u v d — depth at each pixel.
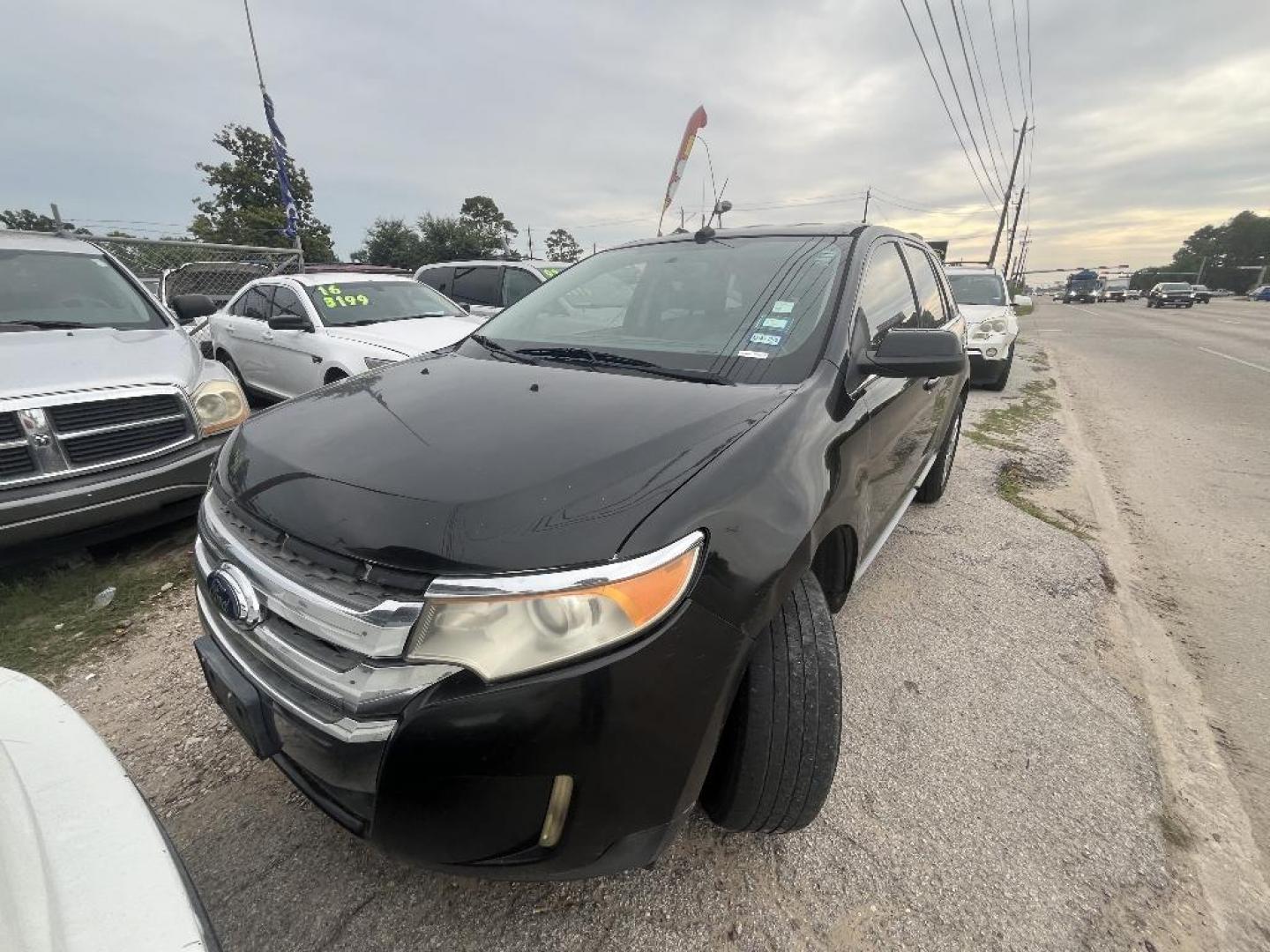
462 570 1.17
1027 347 15.15
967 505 4.38
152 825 1.08
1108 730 2.27
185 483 3.37
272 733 1.47
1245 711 2.44
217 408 3.55
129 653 2.67
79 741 1.21
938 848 1.79
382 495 1.31
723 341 2.13
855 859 1.75
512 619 1.16
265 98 9.92
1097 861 1.77
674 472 1.39
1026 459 5.52
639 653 1.20
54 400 3.00
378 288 6.68
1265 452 5.91
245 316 7.08
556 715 1.17
